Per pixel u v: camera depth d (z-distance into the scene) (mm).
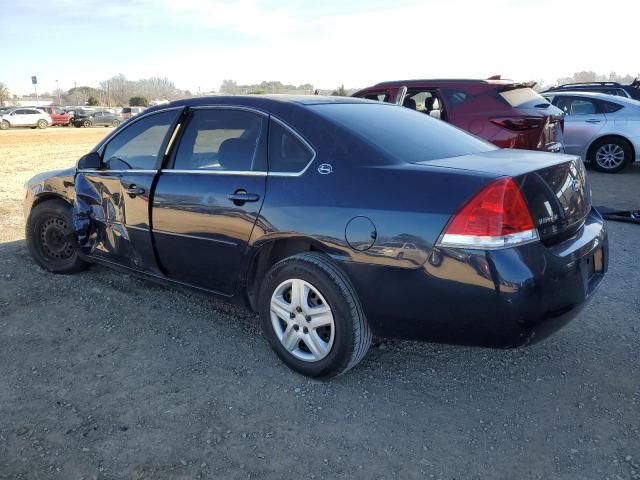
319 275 3043
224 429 2836
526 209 2658
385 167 2947
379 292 2885
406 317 2857
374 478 2500
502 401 3070
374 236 2838
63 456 2631
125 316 4145
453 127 3979
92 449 2680
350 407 3021
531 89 8297
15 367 3432
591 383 3234
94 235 4418
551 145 7742
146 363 3482
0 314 4176
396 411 2986
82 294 4535
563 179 2992
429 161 3039
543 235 2736
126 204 4051
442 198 2711
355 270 2928
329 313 3080
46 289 4645
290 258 3191
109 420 2904
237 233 3373
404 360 3510
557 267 2717
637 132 10430
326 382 3266
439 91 8062
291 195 3146
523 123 7391
